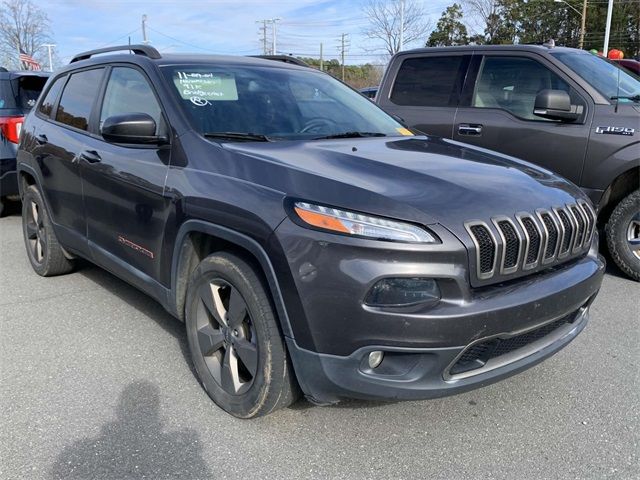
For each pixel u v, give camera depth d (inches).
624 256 195.2
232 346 112.7
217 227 108.5
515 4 1552.7
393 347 91.1
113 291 187.0
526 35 1610.5
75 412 117.0
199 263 121.3
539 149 201.0
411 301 90.7
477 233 94.1
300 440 108.3
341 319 91.9
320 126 143.3
